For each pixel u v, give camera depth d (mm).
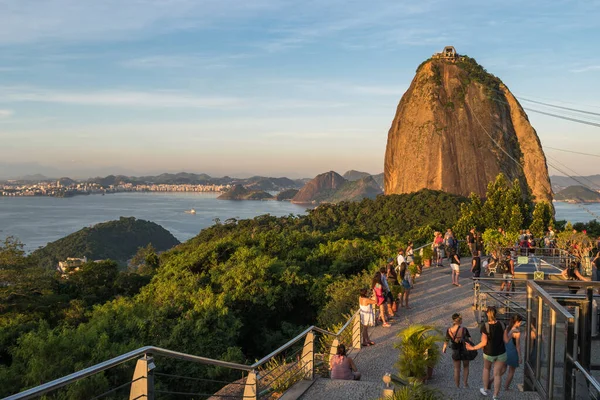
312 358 10312
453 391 9367
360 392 9219
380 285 15852
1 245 36062
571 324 7535
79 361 17438
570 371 7574
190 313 24688
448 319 16500
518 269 23516
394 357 12641
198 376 20328
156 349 5602
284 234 49375
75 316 30703
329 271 37062
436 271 26688
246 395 8328
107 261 43938
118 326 23500
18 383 16688
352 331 13805
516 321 9812
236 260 34812
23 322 29234
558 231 46219
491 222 48969
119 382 17312
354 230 64000
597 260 19000
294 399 8891
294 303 33500
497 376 8992
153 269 58281
